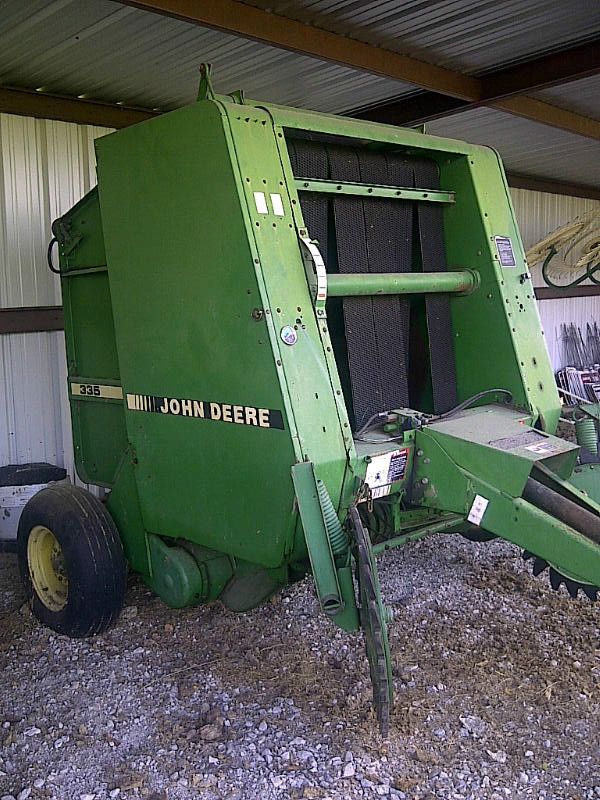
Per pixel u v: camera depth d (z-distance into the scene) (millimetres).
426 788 2488
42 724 2906
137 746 2762
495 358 3670
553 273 10211
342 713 2908
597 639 3461
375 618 2492
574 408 3865
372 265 3504
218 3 3969
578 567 2582
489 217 3707
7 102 5027
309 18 4344
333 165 3330
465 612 3740
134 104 5691
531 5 4320
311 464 2721
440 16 4402
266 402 2795
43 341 5336
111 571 3484
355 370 3379
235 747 2727
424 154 3773
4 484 4742
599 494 3521
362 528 2639
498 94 5473
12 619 3832
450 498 2982
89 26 4160
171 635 3596
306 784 2521
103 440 3979
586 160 8844
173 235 3062
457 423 3188
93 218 3713
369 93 5836
